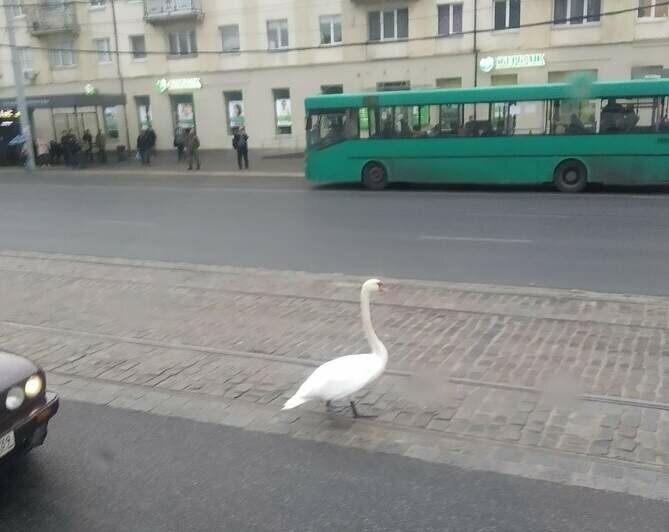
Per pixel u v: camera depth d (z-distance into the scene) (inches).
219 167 1245.1
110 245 529.3
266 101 1480.1
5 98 1619.1
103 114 1674.5
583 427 201.3
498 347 271.6
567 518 158.1
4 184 1112.2
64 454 196.1
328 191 850.1
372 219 603.5
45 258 485.1
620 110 748.0
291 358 269.0
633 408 212.8
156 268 438.6
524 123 786.2
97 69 1643.7
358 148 863.1
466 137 813.2
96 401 233.9
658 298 330.0
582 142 763.4
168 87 1566.2
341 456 190.2
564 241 474.6
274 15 1421.0
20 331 317.7
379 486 174.2
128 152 1632.6
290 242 510.3
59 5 1632.6
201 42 1509.6
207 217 651.5
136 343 294.0
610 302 326.0
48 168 1419.8
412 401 224.2
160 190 916.0
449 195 776.9
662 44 1114.7
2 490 177.2
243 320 321.7
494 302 333.4
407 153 841.5
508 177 802.2
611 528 154.0
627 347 265.7
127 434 208.1
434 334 290.5
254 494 172.6
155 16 1515.7
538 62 1198.9
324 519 160.9
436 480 176.1
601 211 608.7
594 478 173.8
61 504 170.1
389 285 374.3
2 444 164.9
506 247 461.4
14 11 1702.8
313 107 877.2
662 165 741.9
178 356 275.9
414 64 1310.3
